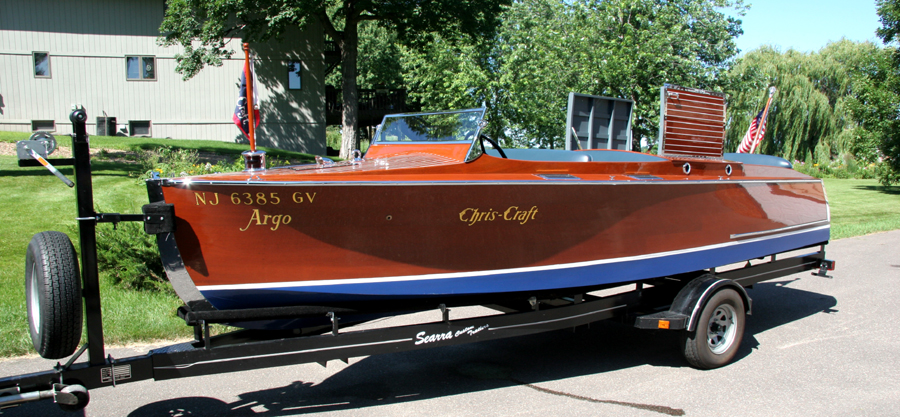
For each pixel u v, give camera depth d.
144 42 22.06
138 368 3.14
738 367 4.80
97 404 3.87
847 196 23.02
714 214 5.12
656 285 5.06
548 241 4.10
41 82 21.27
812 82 34.25
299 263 3.38
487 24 19.33
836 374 4.64
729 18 17.92
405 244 3.61
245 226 3.20
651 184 4.57
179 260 3.14
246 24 20.38
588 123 6.32
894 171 25.12
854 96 28.09
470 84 17.28
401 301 3.85
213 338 3.52
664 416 3.82
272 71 23.44
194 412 3.77
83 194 2.97
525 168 4.15
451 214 3.68
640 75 16.17
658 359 5.02
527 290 4.12
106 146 17.11
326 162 4.16
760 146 34.31
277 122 23.77
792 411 3.92
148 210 2.99
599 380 4.49
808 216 6.21
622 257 4.51
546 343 5.47
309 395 4.09
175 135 22.75
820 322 6.18
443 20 20.02
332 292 3.50
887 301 7.10
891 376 4.59
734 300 4.80
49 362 4.50
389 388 4.26
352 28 21.78
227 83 23.08
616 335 5.76
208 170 11.00
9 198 10.56
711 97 5.58
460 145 4.16
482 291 3.94
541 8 26.73
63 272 2.89
